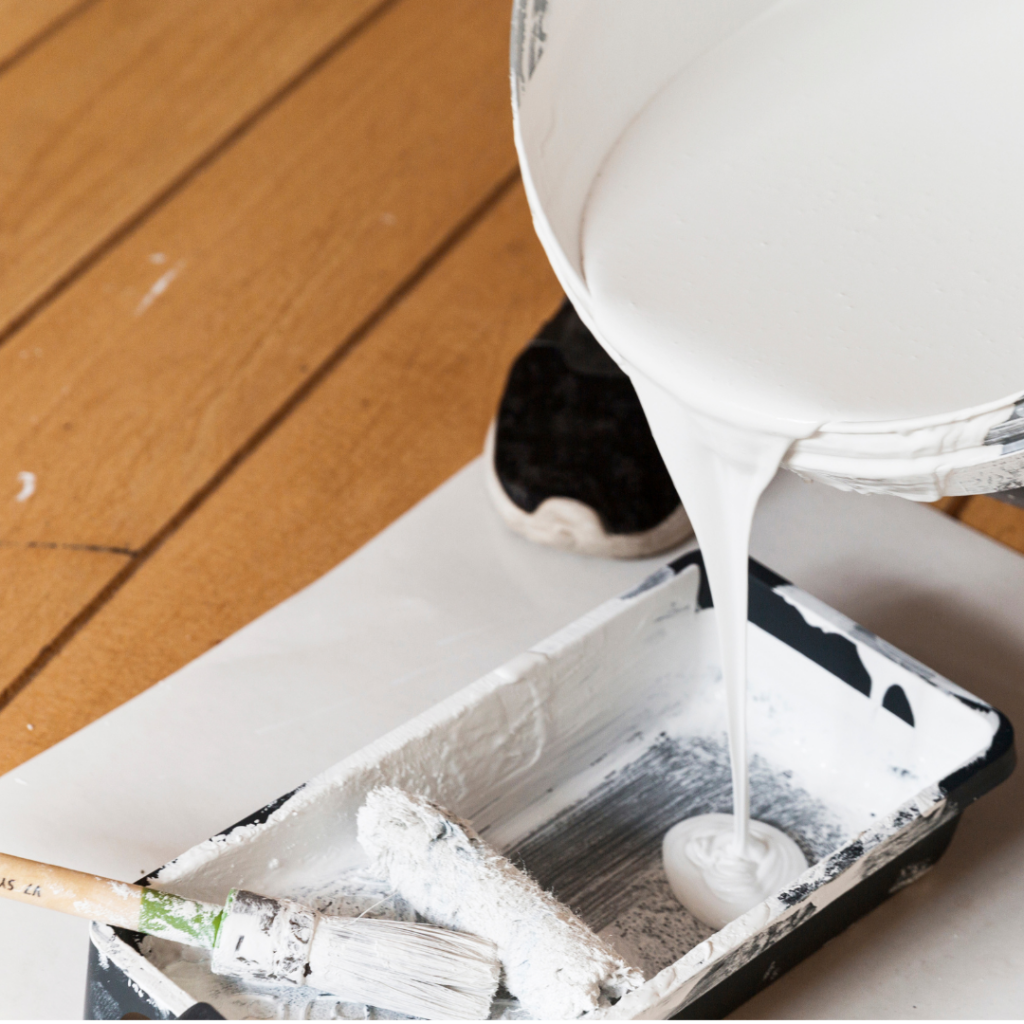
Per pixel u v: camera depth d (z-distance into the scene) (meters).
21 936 0.92
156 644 1.26
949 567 1.22
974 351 0.69
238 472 1.47
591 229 0.81
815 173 0.80
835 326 0.72
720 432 0.75
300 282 1.73
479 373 1.61
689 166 0.83
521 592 1.23
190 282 1.73
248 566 1.35
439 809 0.84
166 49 2.12
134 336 1.65
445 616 1.20
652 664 1.02
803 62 0.86
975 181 0.78
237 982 0.80
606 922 0.91
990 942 0.88
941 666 1.12
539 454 1.25
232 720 1.09
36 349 1.63
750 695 1.04
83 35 2.15
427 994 0.76
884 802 0.97
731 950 0.73
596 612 0.97
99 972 0.73
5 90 2.04
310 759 1.06
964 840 0.96
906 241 0.76
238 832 0.83
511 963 0.78
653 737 1.04
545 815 0.99
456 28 2.17
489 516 1.31
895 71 0.84
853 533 1.26
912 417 0.66
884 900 0.91
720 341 0.72
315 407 1.56
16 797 1.01
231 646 1.17
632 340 0.73
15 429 1.52
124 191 1.87
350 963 0.76
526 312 1.69
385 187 1.88
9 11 2.20
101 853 0.97
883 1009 0.84
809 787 1.00
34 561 1.35
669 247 0.78
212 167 1.91
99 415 1.54
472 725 0.92
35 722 1.18
